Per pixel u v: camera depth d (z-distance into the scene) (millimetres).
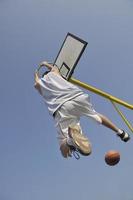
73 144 7855
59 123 8266
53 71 8680
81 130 8164
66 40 9031
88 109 8273
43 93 8547
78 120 8305
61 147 8250
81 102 8219
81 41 8656
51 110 8344
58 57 9086
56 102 8266
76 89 8281
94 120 8344
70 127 7863
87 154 7859
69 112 8195
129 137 8523
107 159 8219
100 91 9070
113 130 8469
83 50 8609
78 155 8055
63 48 9039
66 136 8180
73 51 8773
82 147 7805
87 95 8273
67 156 8234
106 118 8430
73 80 8844
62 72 8906
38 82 8617
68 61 8828
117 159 8203
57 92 8312
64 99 8227
